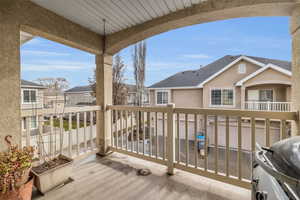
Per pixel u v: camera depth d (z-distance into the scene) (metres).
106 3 2.15
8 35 1.85
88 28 2.82
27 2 2.03
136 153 2.77
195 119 2.15
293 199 0.65
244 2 1.90
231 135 6.57
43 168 1.99
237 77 8.55
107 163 2.72
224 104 8.77
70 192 1.90
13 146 1.68
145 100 10.30
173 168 2.32
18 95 1.94
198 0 2.11
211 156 5.45
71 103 9.94
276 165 0.86
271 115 1.68
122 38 2.87
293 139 1.00
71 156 2.63
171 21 2.38
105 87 3.15
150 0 2.11
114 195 1.84
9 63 1.86
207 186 2.02
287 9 1.87
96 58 3.22
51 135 2.41
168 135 2.35
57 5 2.17
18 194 1.47
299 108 1.61
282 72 7.26
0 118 1.79
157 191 1.91
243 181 1.82
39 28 2.14
